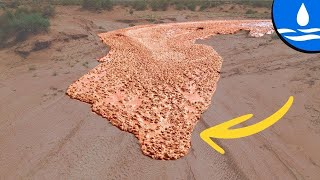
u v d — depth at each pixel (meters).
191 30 32.31
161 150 12.80
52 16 35.38
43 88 18.61
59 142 13.59
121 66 21.45
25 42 25.48
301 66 21.67
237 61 23.12
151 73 20.17
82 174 11.72
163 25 35.16
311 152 12.95
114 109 15.86
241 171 11.88
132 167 12.01
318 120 15.12
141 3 45.47
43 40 25.73
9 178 11.62
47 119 15.36
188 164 12.12
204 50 25.22
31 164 12.30
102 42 27.61
